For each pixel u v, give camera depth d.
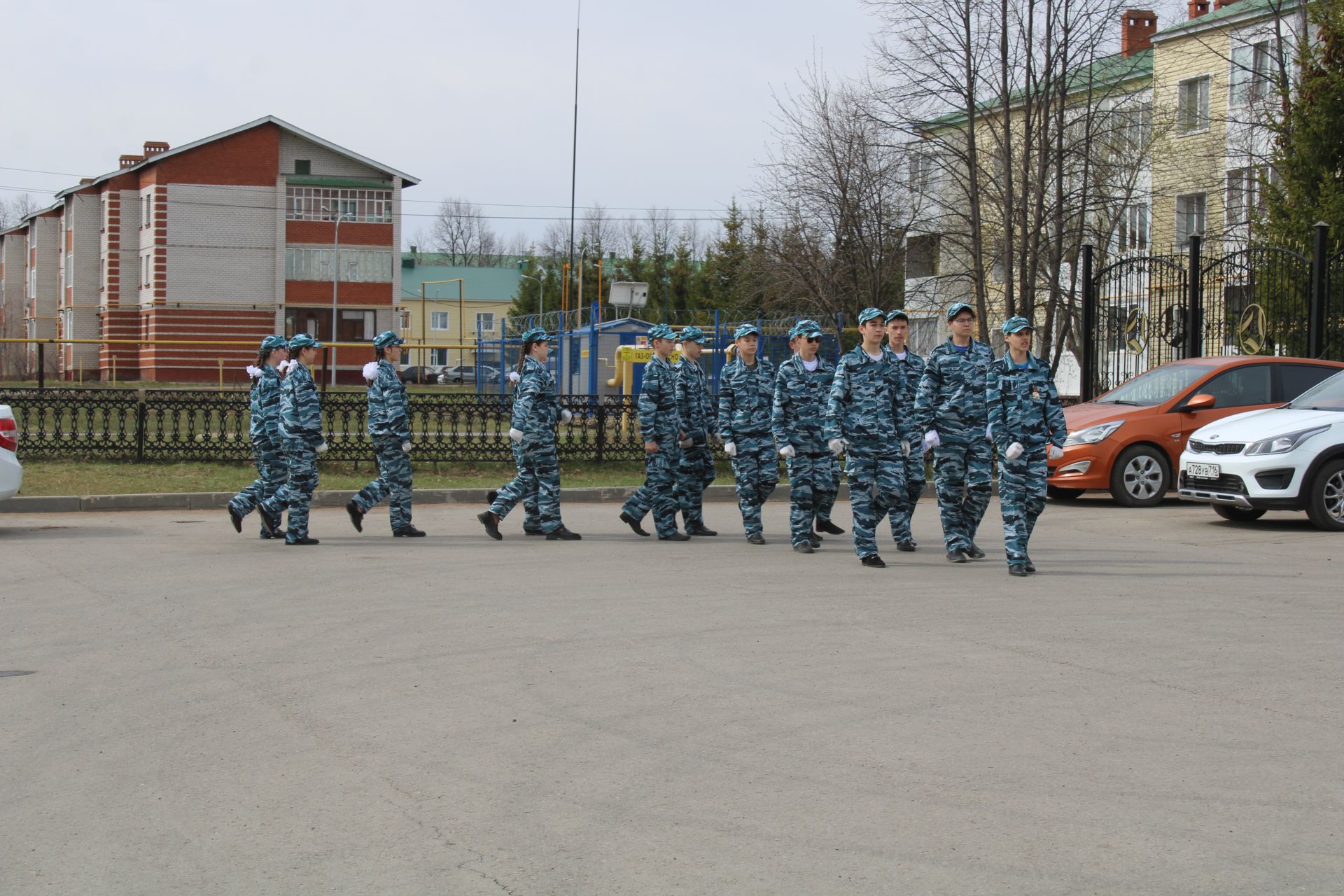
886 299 36.41
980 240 29.48
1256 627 7.91
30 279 71.56
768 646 7.33
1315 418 13.26
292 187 58.41
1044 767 5.13
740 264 42.69
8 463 12.76
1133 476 15.55
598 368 28.92
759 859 4.21
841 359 10.63
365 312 59.91
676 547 11.90
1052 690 6.33
